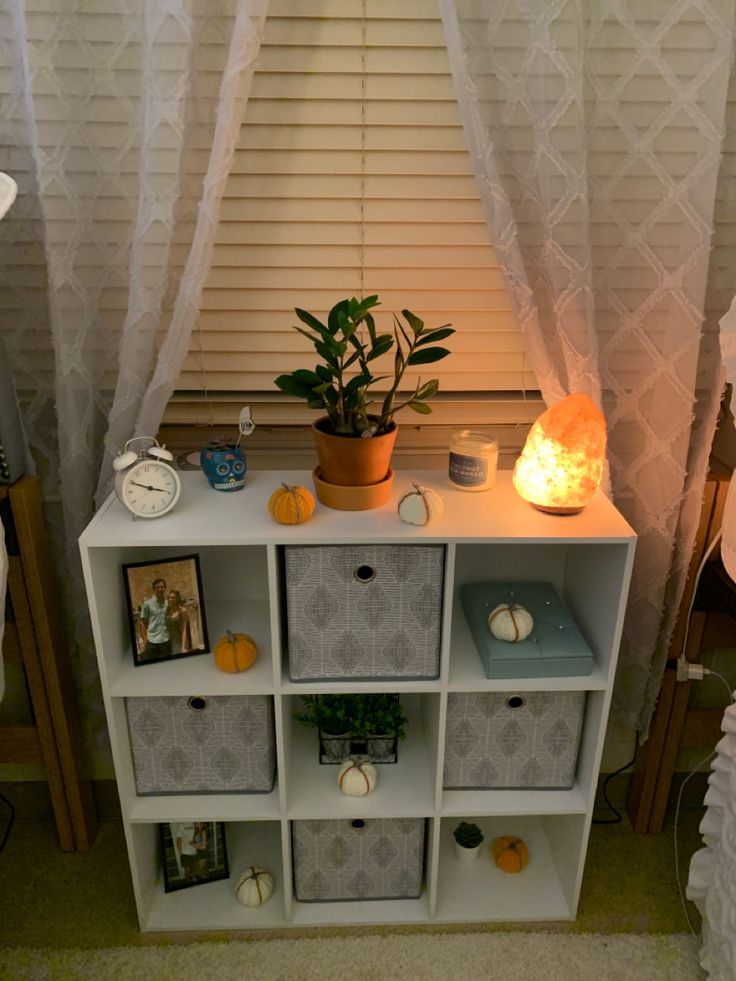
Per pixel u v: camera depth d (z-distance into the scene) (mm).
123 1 1277
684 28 1271
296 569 1383
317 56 1347
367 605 1423
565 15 1227
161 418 1512
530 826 1911
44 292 1487
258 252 1507
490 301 1571
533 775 1614
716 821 1529
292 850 1664
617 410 1554
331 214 1476
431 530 1363
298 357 1622
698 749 1954
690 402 1482
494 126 1354
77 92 1325
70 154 1346
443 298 1565
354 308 1293
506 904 1714
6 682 1724
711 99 1293
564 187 1324
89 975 1576
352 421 1416
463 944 1646
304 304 1566
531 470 1406
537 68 1278
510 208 1363
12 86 1319
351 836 1638
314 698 1699
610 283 1455
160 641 1502
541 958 1618
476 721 1556
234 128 1276
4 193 1230
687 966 1604
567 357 1454
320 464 1465
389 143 1417
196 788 1595
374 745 1653
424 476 1585
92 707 1782
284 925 1666
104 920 1684
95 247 1432
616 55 1305
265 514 1416
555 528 1380
